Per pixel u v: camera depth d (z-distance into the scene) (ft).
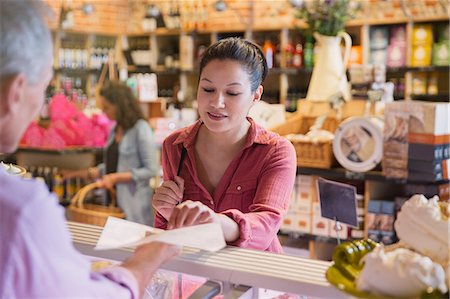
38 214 3.38
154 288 5.10
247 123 6.94
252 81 6.50
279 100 23.61
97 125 18.22
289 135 13.96
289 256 5.27
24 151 17.89
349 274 4.40
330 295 4.52
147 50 26.94
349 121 12.67
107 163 16.22
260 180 6.70
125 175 15.28
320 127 14.12
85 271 3.62
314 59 22.03
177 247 4.75
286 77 22.91
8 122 3.58
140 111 15.75
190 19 25.43
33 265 3.29
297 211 13.76
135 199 15.49
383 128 12.34
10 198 3.38
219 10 24.44
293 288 4.66
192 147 7.00
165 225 6.88
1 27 3.36
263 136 6.84
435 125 11.66
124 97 15.51
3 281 3.24
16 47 3.41
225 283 4.92
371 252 4.21
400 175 12.19
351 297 4.35
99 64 27.07
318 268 4.95
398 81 21.34
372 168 12.60
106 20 27.40
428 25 20.49
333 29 14.83
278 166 6.64
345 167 12.87
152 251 4.53
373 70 14.21
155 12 26.23
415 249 4.42
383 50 21.24
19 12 3.46
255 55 6.54
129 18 27.63
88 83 26.99
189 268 5.04
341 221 6.15
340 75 14.87
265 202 6.40
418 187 12.14
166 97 26.35
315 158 13.33
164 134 19.43
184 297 4.97
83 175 17.44
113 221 5.13
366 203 12.91
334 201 6.18
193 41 25.45
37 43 3.54
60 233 3.48
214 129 6.49
